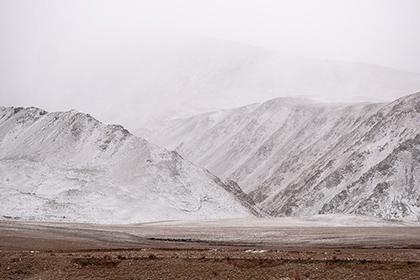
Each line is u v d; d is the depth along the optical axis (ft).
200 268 163.02
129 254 179.73
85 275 164.14
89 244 273.13
